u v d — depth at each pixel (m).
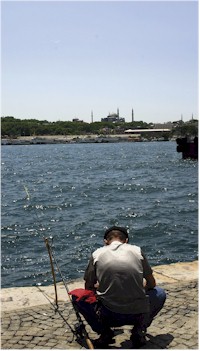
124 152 121.31
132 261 4.27
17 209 27.97
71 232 19.91
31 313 5.32
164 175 52.03
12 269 13.93
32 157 107.12
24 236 19.11
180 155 97.25
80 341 4.59
